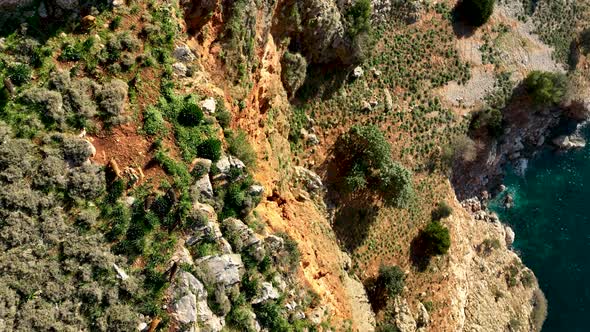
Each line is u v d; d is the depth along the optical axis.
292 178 50.28
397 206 55.50
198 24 38.53
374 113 57.88
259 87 44.25
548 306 67.75
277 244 38.62
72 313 30.95
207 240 34.53
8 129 32.47
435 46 63.22
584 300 67.62
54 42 35.09
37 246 31.41
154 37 36.31
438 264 59.75
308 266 42.84
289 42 49.97
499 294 65.12
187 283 32.81
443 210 61.47
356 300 50.19
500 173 71.31
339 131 55.47
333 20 50.94
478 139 65.50
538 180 72.88
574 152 74.50
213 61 39.56
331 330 41.41
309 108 54.19
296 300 39.09
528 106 68.44
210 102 37.06
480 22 65.62
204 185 35.28
